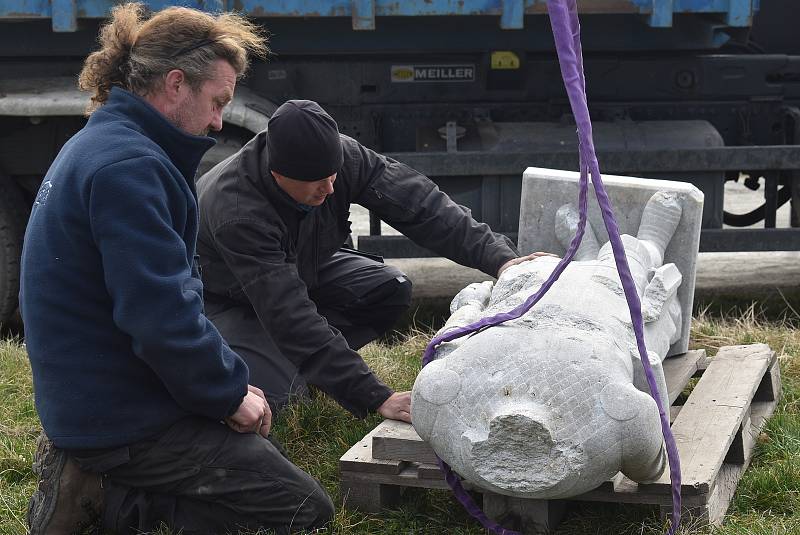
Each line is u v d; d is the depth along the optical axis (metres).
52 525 3.27
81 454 3.19
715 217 5.96
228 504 3.30
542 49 6.09
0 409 4.59
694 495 3.22
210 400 3.13
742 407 3.83
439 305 6.66
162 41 3.04
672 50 6.26
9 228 5.97
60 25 5.56
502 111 6.20
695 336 5.46
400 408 3.59
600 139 5.92
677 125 6.07
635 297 2.90
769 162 5.78
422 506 3.57
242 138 5.74
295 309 3.70
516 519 3.30
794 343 5.26
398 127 6.16
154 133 3.08
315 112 3.62
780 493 3.55
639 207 4.23
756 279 7.27
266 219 3.79
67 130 5.98
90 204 2.95
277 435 4.14
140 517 3.33
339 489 3.59
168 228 3.01
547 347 2.98
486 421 2.93
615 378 2.93
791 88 6.33
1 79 5.92
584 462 2.89
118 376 3.14
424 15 5.66
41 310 3.07
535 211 4.40
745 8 5.73
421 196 4.19
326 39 6.00
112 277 2.96
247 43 3.24
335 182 4.14
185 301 3.01
